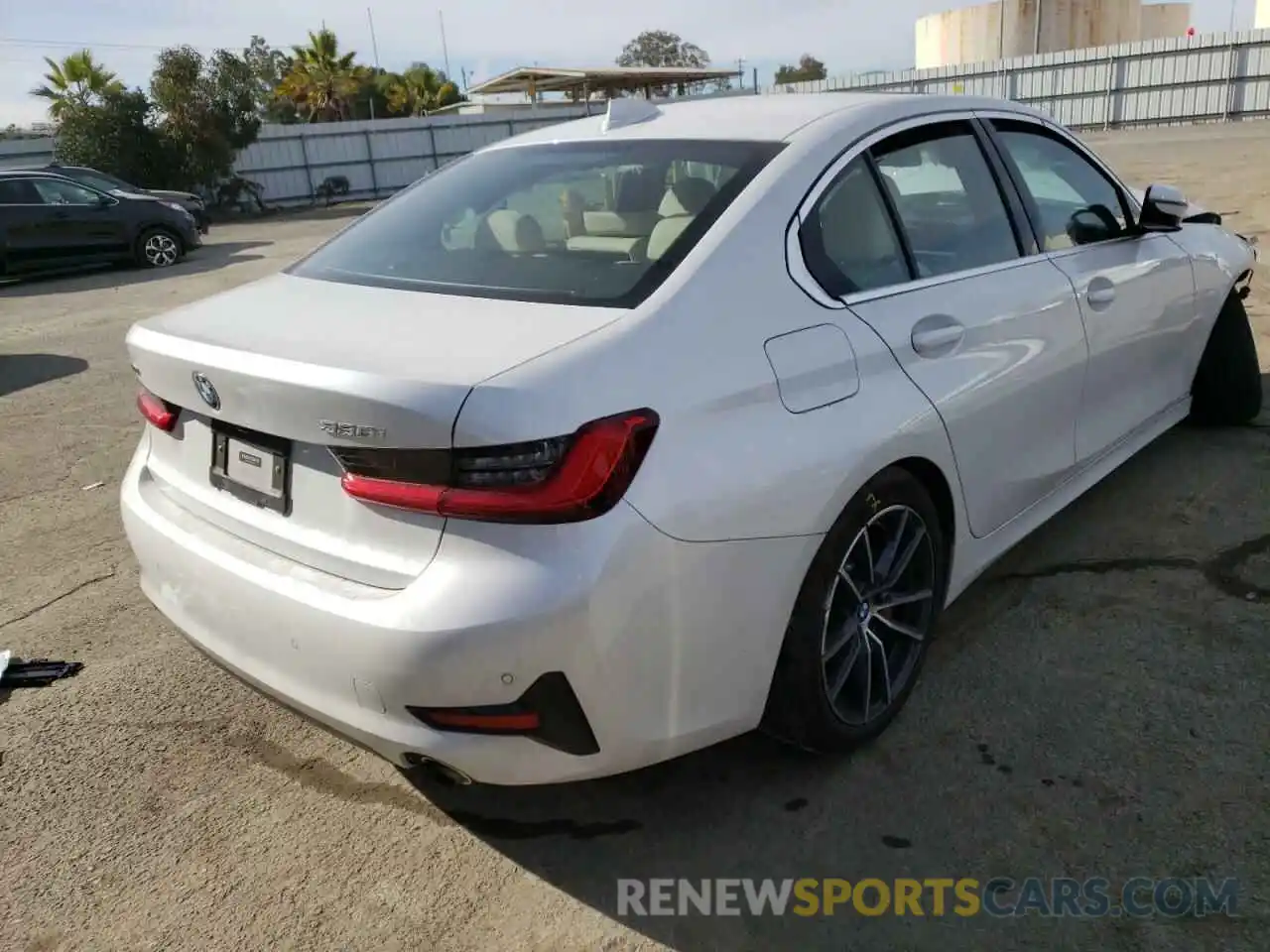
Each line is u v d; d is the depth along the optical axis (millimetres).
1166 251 3857
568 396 1917
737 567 2143
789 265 2414
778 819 2488
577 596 1897
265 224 25281
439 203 2990
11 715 3084
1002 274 3014
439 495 1906
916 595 2744
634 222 2498
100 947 2215
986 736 2725
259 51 49625
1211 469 4285
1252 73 31203
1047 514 3359
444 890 2334
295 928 2238
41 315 11188
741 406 2172
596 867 2377
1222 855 2275
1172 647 3064
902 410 2506
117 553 4281
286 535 2203
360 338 2180
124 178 27797
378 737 2039
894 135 2850
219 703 3123
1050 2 40031
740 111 2961
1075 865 2279
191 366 2287
